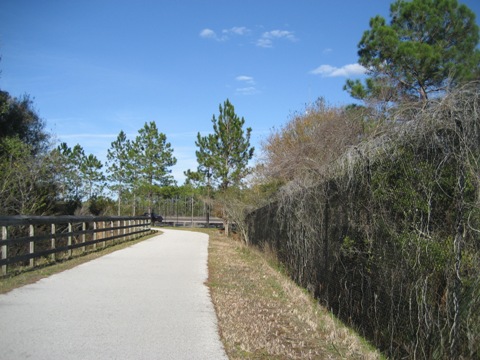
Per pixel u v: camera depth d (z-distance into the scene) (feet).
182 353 17.21
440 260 15.62
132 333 19.26
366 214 21.74
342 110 55.83
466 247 14.53
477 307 13.85
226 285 32.68
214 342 18.70
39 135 71.82
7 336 17.94
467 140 14.82
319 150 42.29
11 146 55.01
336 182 26.40
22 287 27.68
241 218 81.41
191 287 30.71
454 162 15.39
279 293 31.27
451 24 49.88
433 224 16.19
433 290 15.90
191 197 149.28
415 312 16.88
